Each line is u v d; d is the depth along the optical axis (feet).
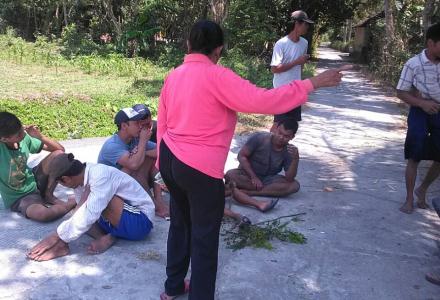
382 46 67.62
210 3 59.26
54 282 11.05
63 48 67.56
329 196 17.49
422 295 11.27
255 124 28.86
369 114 35.58
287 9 76.79
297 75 19.67
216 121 8.73
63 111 28.60
